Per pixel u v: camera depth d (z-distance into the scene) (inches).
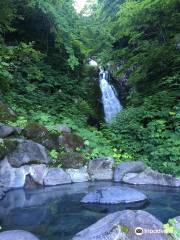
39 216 167.5
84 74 527.2
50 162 247.9
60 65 476.7
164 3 405.7
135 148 295.3
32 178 232.2
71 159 255.0
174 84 355.9
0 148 222.5
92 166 257.3
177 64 392.2
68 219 162.4
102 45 469.1
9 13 353.4
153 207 182.2
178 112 312.7
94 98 508.1
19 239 123.2
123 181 246.1
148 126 302.8
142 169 252.4
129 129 313.3
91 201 190.2
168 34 446.3
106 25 530.6
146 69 422.6
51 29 408.2
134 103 413.7
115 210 176.1
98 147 284.4
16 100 338.6
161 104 344.2
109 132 321.7
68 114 368.2
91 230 132.9
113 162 261.6
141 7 418.6
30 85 374.3
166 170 248.7
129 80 456.1
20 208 180.5
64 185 235.0
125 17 453.7
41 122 299.0
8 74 320.5
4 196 204.8
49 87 420.5
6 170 222.7
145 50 456.4
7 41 439.8
